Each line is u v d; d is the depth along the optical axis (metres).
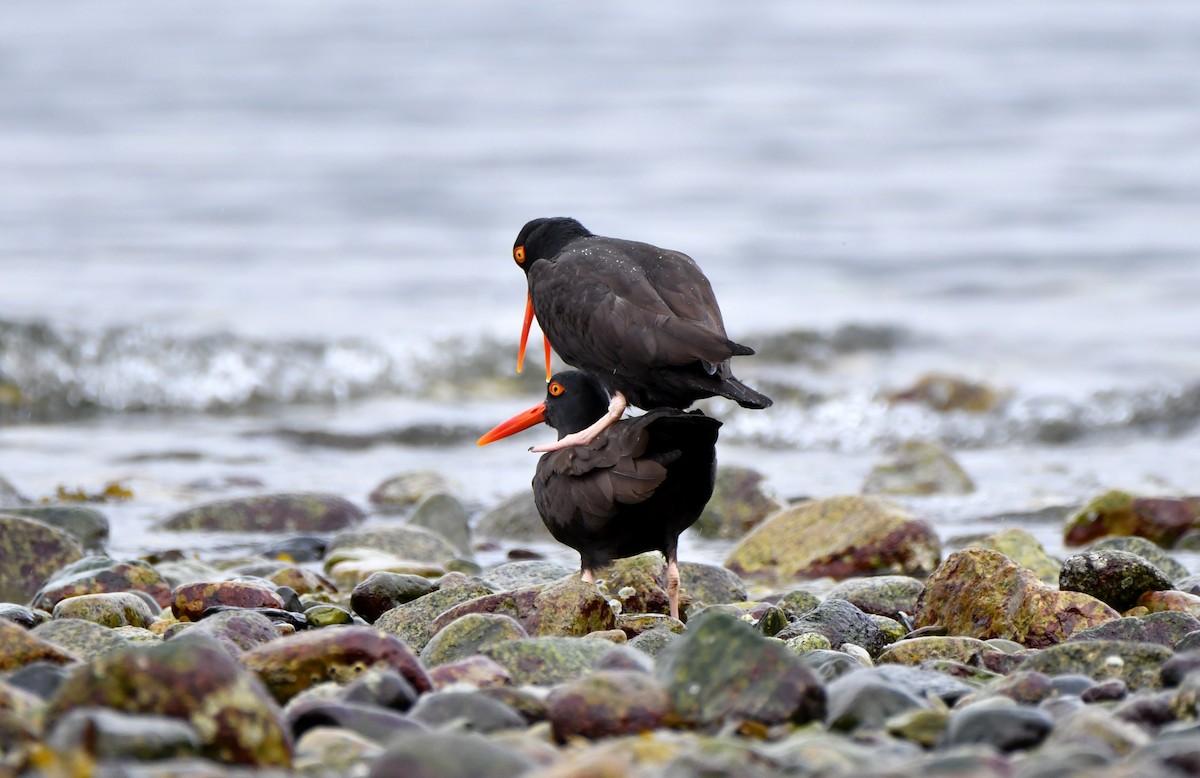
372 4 63.72
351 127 37.00
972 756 4.45
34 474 14.73
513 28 55.81
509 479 15.14
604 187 30.94
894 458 14.20
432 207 29.48
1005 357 20.84
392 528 10.87
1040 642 7.20
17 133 35.75
